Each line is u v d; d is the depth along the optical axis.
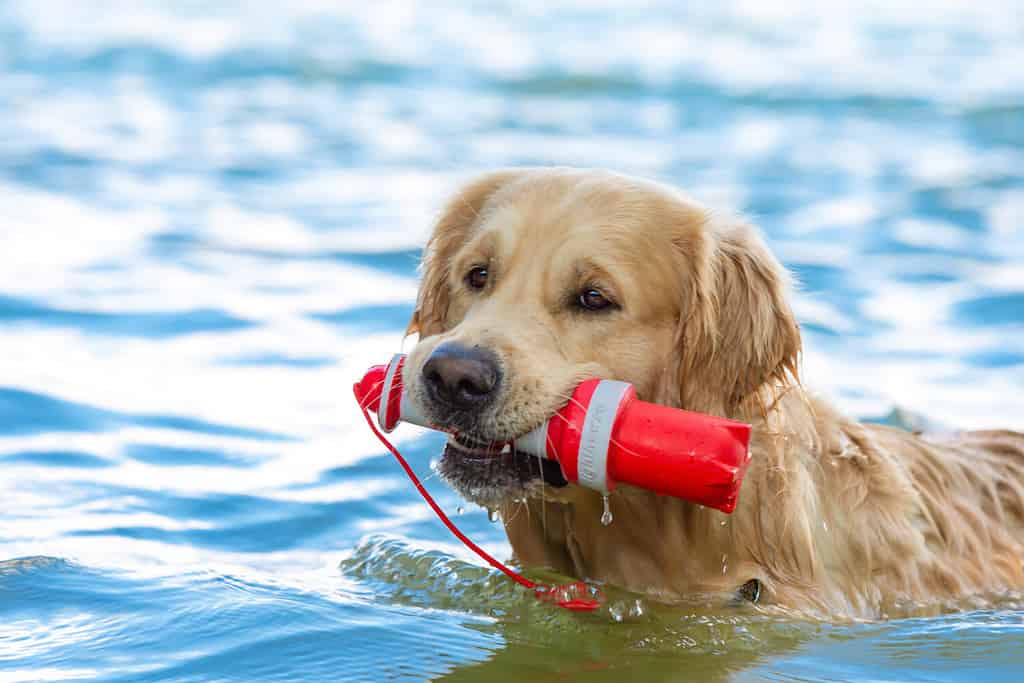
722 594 6.67
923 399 10.59
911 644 6.23
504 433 6.03
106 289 12.98
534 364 6.11
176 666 5.60
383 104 24.14
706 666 5.82
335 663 5.66
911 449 7.88
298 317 12.43
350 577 7.14
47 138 19.98
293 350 11.55
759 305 6.77
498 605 6.61
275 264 14.14
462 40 31.66
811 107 24.81
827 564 6.89
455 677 5.56
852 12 37.94
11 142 19.55
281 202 16.92
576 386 6.18
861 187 18.22
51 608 6.34
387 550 7.42
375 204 16.91
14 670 5.55
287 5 35.16
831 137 22.06
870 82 27.33
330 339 11.86
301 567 7.37
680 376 6.65
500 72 27.86
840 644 6.20
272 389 10.65
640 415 5.85
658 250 6.63
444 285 7.31
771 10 37.97
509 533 7.29
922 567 7.18
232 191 17.41
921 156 20.44
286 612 6.30
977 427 9.92
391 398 6.33
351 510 8.38
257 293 13.11
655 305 6.58
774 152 20.66
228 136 20.92
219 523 8.06
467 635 6.12
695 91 26.41
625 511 6.68
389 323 12.30
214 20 32.34
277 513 8.28
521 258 6.56
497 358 6.04
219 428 9.76
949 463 8.00
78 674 5.49
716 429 5.73
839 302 13.15
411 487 8.84
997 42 32.97
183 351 11.44
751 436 6.70
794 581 6.70
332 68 27.36
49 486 8.46
